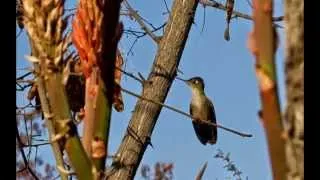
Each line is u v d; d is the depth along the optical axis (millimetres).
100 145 2266
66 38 2236
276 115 1535
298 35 1533
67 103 2199
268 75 1560
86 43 2268
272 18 1599
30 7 2170
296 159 1515
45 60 2191
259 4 1598
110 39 2281
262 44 1580
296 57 1530
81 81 5340
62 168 2275
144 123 11203
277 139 1528
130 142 11047
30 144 8820
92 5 2268
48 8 2180
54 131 2184
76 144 2180
